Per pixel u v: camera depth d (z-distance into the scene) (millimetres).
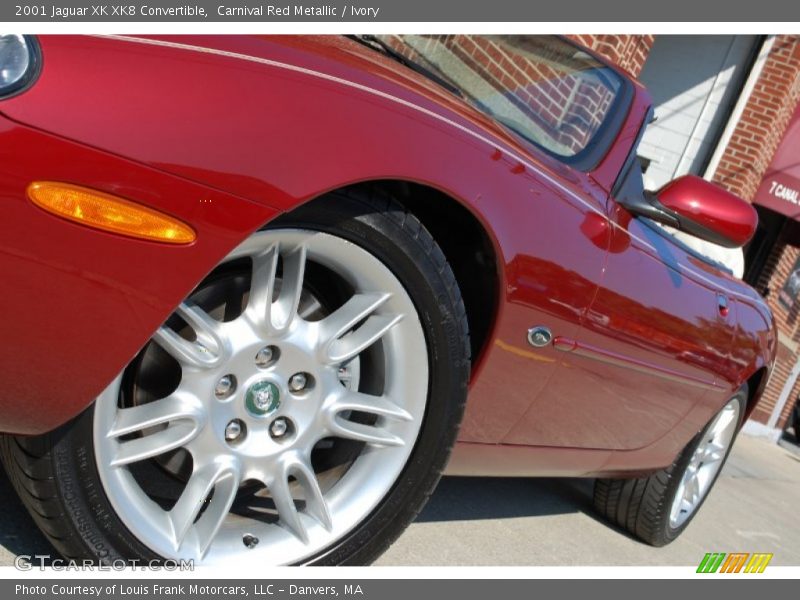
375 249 1695
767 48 8977
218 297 1673
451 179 1729
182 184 1384
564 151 2391
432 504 2967
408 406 1854
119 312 1385
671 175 9500
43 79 1300
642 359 2531
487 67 2502
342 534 1834
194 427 1624
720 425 3650
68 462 1473
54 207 1290
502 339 1997
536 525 3217
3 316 1307
